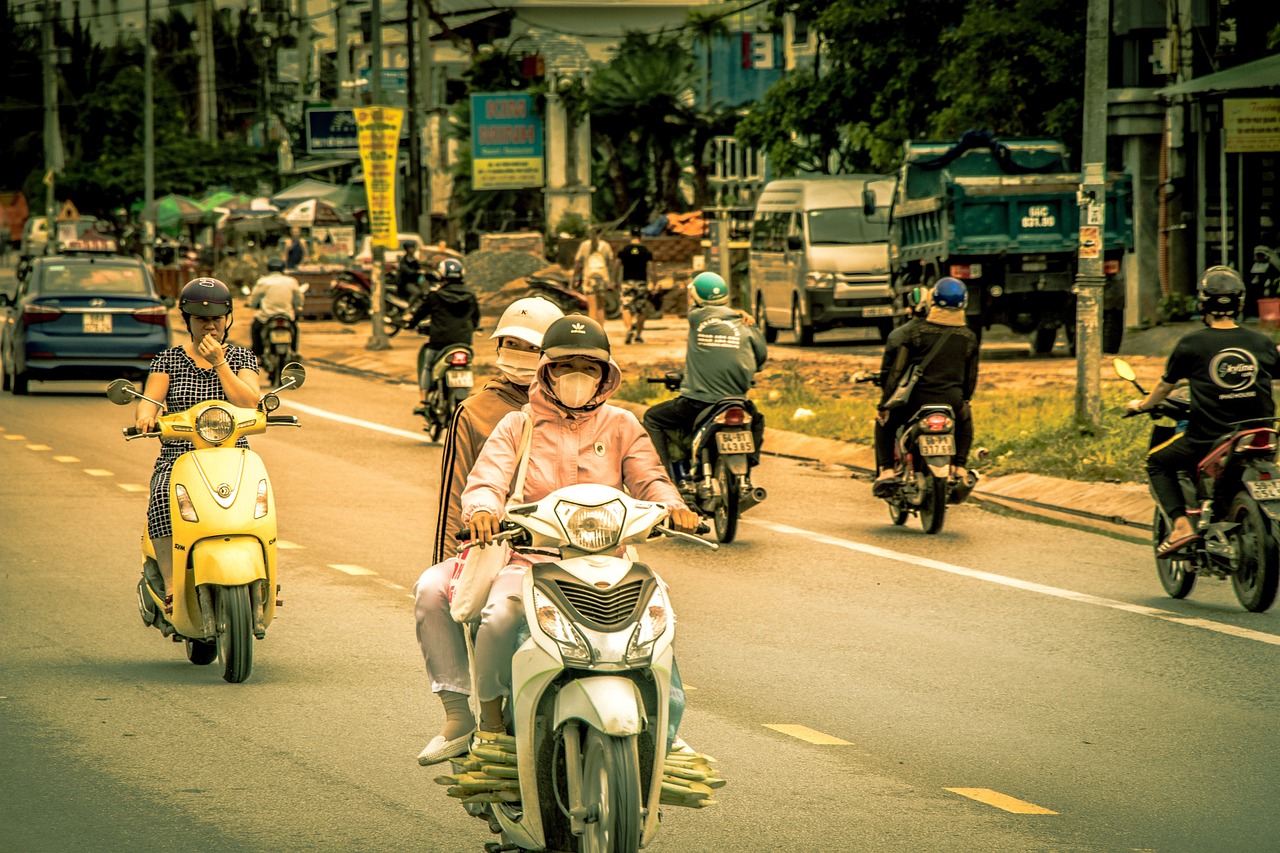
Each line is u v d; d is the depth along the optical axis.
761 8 129.62
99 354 52.44
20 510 30.56
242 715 16.80
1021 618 21.95
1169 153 64.25
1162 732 16.45
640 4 154.38
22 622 21.33
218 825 13.32
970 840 13.11
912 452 28.70
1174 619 21.86
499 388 13.11
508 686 11.79
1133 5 64.12
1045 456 34.78
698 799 11.72
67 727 16.31
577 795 11.00
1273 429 21.70
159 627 19.17
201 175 172.00
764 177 118.69
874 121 78.81
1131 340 60.81
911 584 24.39
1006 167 60.56
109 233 141.25
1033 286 55.75
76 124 186.25
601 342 12.25
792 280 67.31
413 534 28.61
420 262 87.44
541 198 123.06
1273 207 63.69
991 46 67.44
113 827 13.25
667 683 11.17
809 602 23.05
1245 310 62.03
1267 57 61.59
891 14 74.44
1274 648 20.16
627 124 120.19
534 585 11.21
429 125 135.38
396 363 66.25
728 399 27.50
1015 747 15.88
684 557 26.67
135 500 31.98
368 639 20.50
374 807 13.84
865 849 12.89
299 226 129.00
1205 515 22.23
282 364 59.12
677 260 101.44
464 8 152.50
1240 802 14.17
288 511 31.06
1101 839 13.16
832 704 17.48
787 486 35.09
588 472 12.44
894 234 61.78
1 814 13.56
